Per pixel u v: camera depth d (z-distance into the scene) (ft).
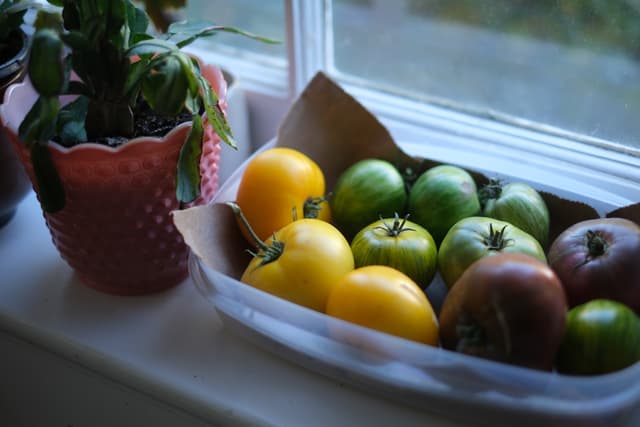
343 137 1.92
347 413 1.57
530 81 2.05
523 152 1.99
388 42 2.24
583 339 1.40
